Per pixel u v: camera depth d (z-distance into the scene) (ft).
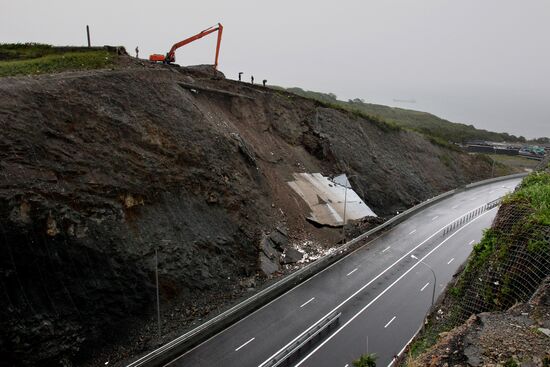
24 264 59.93
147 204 81.10
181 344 70.49
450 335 32.32
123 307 69.51
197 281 82.28
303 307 85.66
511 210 46.91
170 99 103.60
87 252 67.36
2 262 57.82
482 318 32.86
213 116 118.93
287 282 94.07
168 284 77.41
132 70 101.60
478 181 223.10
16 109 71.00
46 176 67.36
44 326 59.52
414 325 79.92
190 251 83.76
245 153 115.44
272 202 115.96
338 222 126.82
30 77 82.17
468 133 334.65
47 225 63.67
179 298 78.33
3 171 62.80
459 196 189.98
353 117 180.96
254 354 69.87
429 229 138.41
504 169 246.88
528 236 40.88
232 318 79.71
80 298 64.64
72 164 72.18
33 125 71.15
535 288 36.91
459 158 231.71
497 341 29.81
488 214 158.51
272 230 107.14
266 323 79.36
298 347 70.23
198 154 98.02
